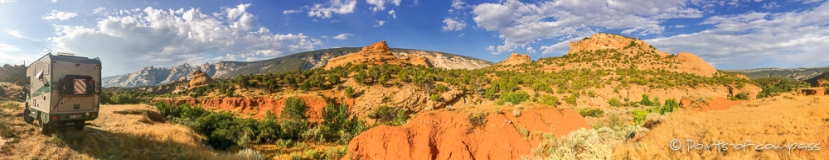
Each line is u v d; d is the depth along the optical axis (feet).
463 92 241.14
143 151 57.88
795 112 32.65
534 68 407.03
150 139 64.64
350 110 210.18
